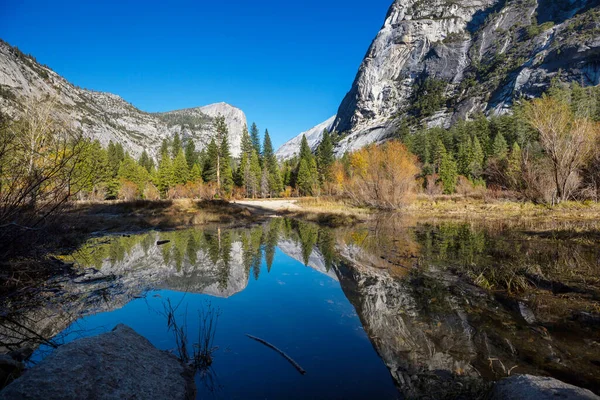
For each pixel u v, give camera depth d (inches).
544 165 745.6
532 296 193.2
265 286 252.2
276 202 1589.6
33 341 151.6
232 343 152.9
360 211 958.4
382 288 232.7
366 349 144.5
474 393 107.8
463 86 4343.0
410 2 6407.5
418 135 2699.3
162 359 124.0
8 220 207.5
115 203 935.0
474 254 321.1
